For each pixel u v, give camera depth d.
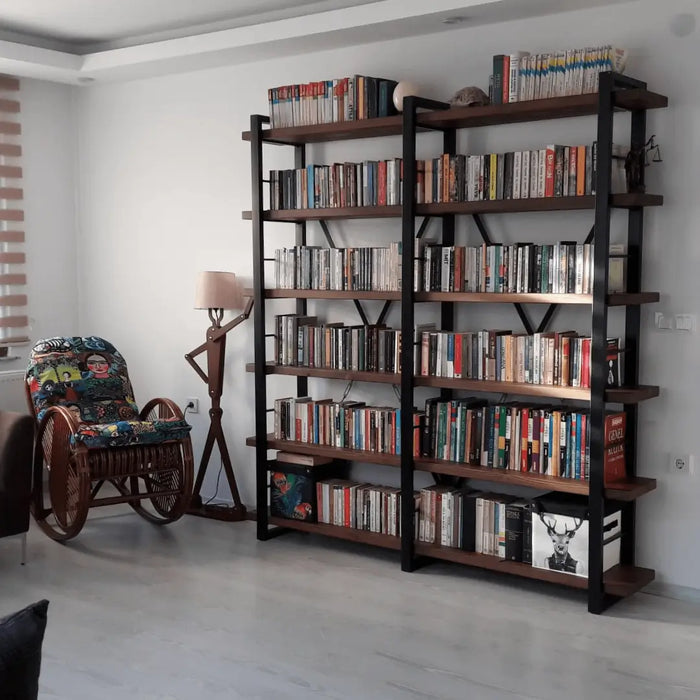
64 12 4.91
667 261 3.98
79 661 3.39
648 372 4.06
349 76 4.86
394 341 4.47
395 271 4.41
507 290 4.08
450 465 4.25
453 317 4.61
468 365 4.25
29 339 6.00
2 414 4.50
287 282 4.84
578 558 3.94
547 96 3.90
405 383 4.33
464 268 4.20
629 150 3.92
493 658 3.43
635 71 4.00
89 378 5.19
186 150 5.60
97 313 6.18
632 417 4.04
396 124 4.28
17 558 4.59
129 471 4.83
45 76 5.64
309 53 5.00
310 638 3.60
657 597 4.07
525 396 4.46
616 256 3.87
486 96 4.18
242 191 5.37
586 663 3.39
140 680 3.23
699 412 3.96
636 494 3.83
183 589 4.14
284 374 4.84
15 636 1.46
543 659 3.42
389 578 4.30
